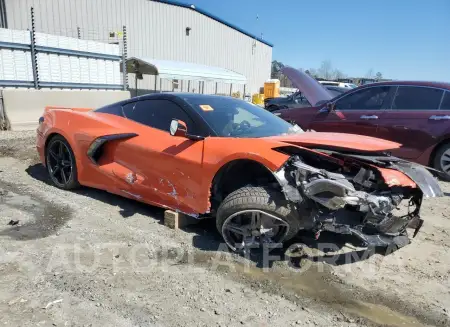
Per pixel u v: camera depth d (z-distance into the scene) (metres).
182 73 18.98
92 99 12.16
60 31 17.83
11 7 16.02
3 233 3.47
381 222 2.91
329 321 2.44
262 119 4.04
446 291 2.83
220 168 3.22
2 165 5.95
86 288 2.67
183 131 3.44
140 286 2.73
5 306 2.43
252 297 2.66
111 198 4.51
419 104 6.16
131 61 18.41
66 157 4.72
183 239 3.50
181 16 24.75
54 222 3.76
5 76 10.37
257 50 35.81
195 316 2.42
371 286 2.86
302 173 2.90
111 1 19.98
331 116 7.01
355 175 3.08
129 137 3.96
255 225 3.07
